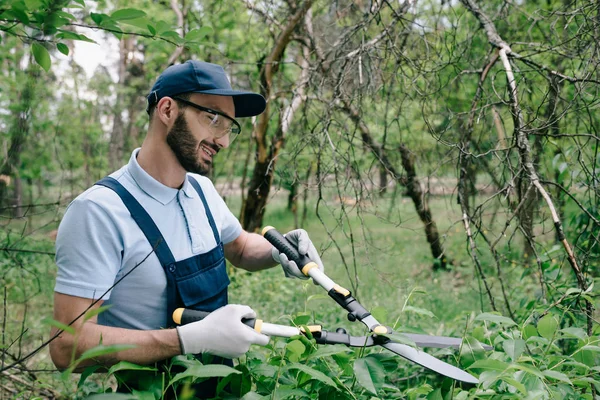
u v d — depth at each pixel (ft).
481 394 5.17
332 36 14.87
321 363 5.80
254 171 20.30
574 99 8.49
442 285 20.27
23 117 15.43
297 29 16.94
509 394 5.16
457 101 16.37
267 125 19.81
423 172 16.67
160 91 5.75
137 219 5.57
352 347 6.01
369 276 21.18
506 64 9.08
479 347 5.76
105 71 31.04
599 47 9.00
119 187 5.61
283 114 15.52
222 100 5.80
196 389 5.77
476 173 13.64
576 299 7.96
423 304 17.72
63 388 10.02
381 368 5.20
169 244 5.71
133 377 5.26
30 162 25.17
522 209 9.64
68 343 5.16
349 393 5.35
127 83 32.68
